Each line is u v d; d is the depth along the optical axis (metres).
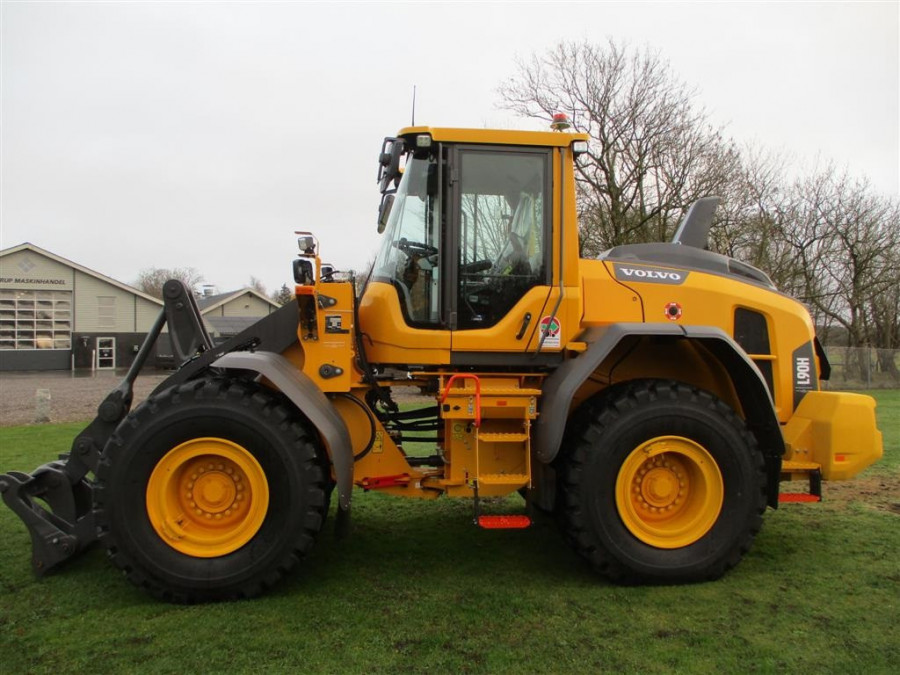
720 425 3.64
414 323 3.85
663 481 3.73
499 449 3.83
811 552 4.14
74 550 3.68
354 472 3.86
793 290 21.25
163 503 3.36
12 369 33.25
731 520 3.64
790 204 21.67
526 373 3.88
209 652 2.80
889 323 23.78
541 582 3.65
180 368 3.86
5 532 4.50
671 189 17.45
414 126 3.84
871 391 19.36
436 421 4.63
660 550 3.61
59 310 34.41
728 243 17.78
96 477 3.36
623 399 3.63
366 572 3.80
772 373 4.29
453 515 5.13
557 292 3.85
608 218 17.70
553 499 3.76
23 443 8.81
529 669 2.67
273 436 3.36
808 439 4.05
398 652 2.80
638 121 17.66
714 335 3.70
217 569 3.31
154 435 3.33
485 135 3.86
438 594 3.46
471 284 3.85
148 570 3.29
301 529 3.38
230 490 3.47
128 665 2.69
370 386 3.90
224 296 43.72
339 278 4.10
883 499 5.57
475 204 3.86
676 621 3.12
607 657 2.77
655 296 4.14
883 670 2.66
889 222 22.70
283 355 3.91
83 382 24.11
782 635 2.97
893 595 3.44
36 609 3.24
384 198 4.42
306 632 2.99
